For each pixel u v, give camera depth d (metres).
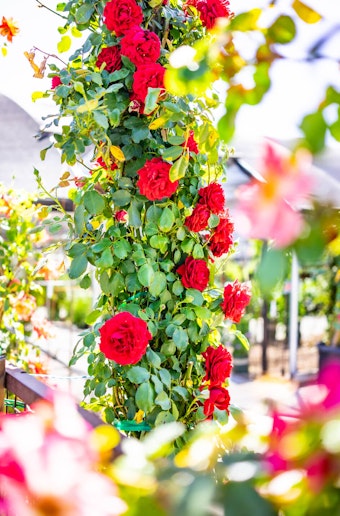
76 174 2.82
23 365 3.89
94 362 2.05
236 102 0.83
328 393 0.61
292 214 0.61
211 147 1.94
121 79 2.00
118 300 2.08
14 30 2.44
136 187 2.04
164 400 1.87
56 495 0.58
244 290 2.05
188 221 2.00
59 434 0.68
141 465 0.66
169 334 1.93
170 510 0.58
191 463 0.66
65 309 8.01
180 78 0.87
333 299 6.04
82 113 1.95
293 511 0.58
